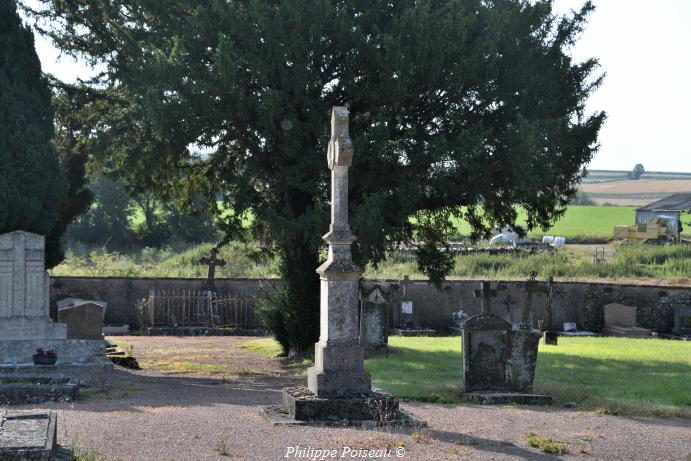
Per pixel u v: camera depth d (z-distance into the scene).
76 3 23.80
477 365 14.82
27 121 19.78
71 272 40.81
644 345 26.12
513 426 11.63
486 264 45.16
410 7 21.17
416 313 34.16
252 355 24.52
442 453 9.59
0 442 7.54
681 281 39.19
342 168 12.16
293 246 23.66
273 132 20.69
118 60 23.61
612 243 61.91
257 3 20.25
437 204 22.94
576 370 18.72
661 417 12.91
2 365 17.52
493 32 20.78
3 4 19.80
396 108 20.73
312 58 20.94
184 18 22.25
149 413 12.15
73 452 8.52
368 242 19.34
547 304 28.89
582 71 23.33
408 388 15.23
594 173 180.38
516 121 21.08
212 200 26.58
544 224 24.19
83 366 18.34
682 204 71.88
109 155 24.08
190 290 33.28
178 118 20.27
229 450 9.42
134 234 70.75
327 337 11.77
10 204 18.92
